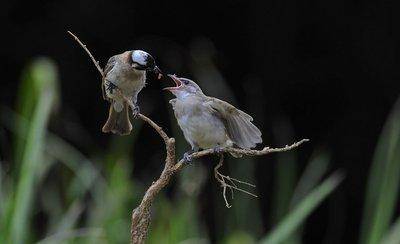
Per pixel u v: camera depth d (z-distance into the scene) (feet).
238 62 47.29
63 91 44.29
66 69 44.55
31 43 44.62
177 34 46.83
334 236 45.06
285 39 46.88
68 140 43.50
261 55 47.06
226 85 43.16
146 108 44.91
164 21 46.50
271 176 44.19
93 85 44.75
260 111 46.52
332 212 45.16
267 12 47.03
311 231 45.32
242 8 47.26
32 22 44.83
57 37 44.62
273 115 46.44
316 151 45.78
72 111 44.21
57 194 29.78
